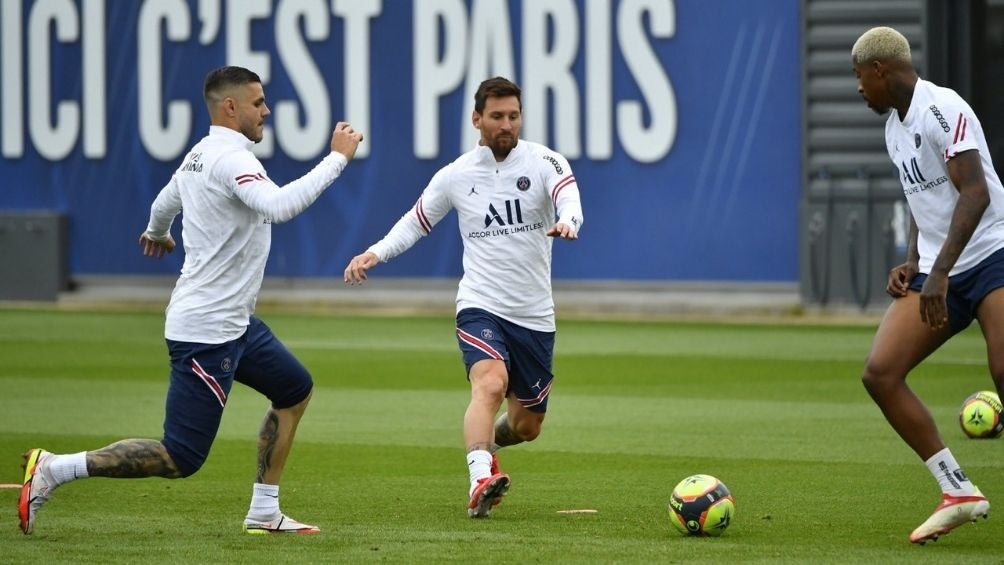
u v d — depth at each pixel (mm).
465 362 26922
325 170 23047
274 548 23469
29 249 88125
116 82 87000
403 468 33250
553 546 23641
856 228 76438
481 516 26688
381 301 83688
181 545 23719
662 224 79938
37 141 88312
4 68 88250
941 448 23641
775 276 78812
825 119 77250
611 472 32531
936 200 23453
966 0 75562
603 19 79500
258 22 84125
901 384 23797
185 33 85312
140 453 23688
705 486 24641
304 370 24812
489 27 81062
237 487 30516
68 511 27516
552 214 27094
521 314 27094
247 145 23938
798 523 26031
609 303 80438
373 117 83188
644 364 55875
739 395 46719
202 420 23812
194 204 23734
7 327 71688
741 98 78562
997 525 25594
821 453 35031
